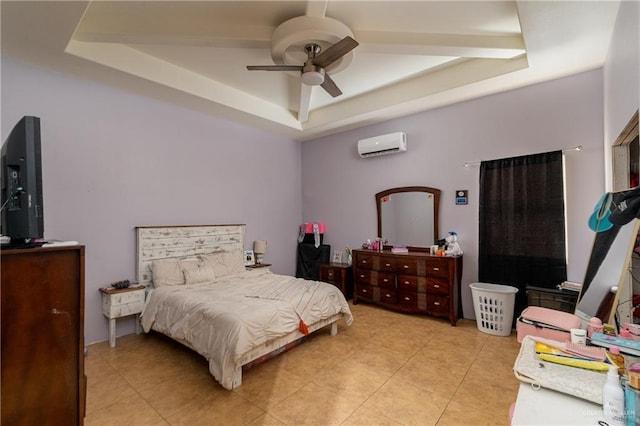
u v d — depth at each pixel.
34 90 2.90
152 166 3.74
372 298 4.34
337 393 2.26
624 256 1.83
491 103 3.71
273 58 2.72
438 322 3.77
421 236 4.30
